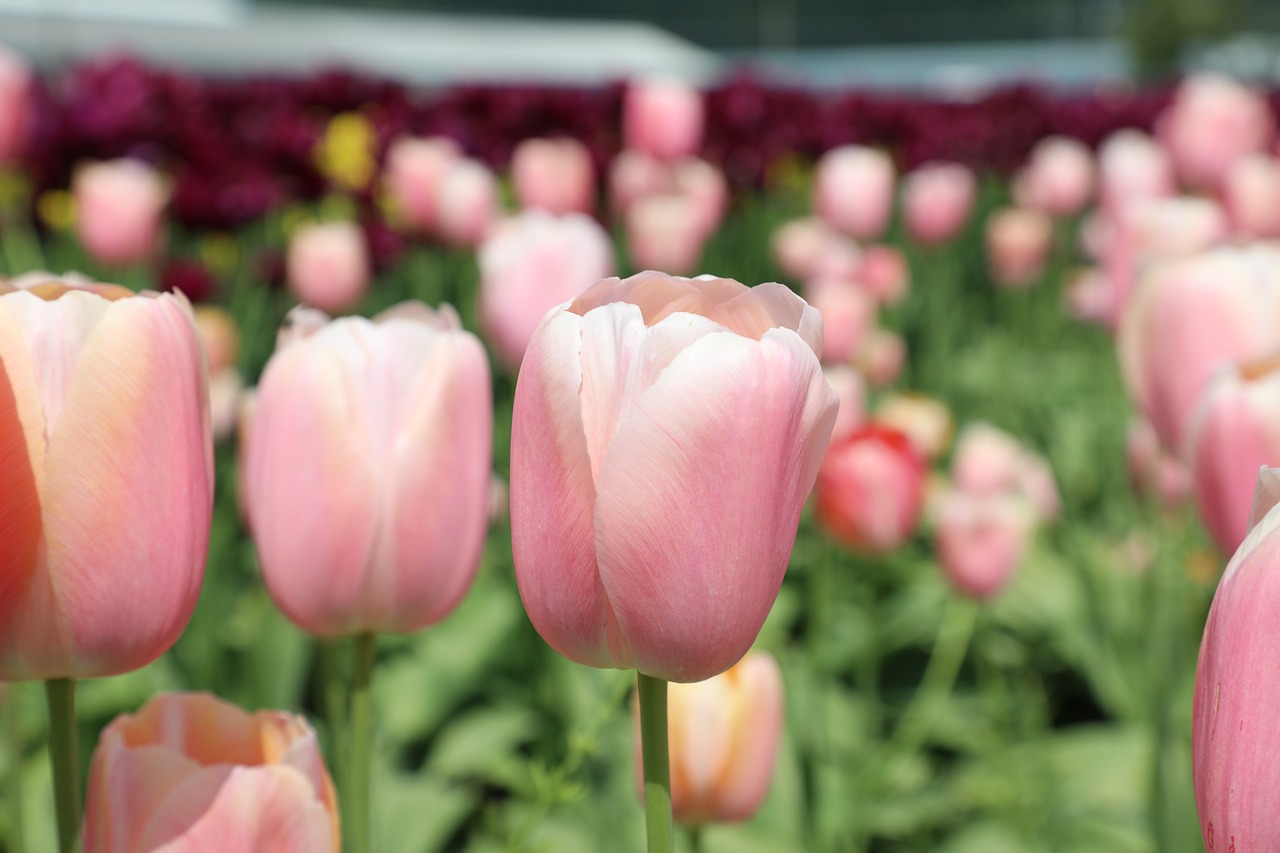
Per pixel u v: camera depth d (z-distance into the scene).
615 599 0.37
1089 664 1.19
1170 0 16.20
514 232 1.06
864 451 0.96
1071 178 2.54
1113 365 1.61
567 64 12.47
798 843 0.92
